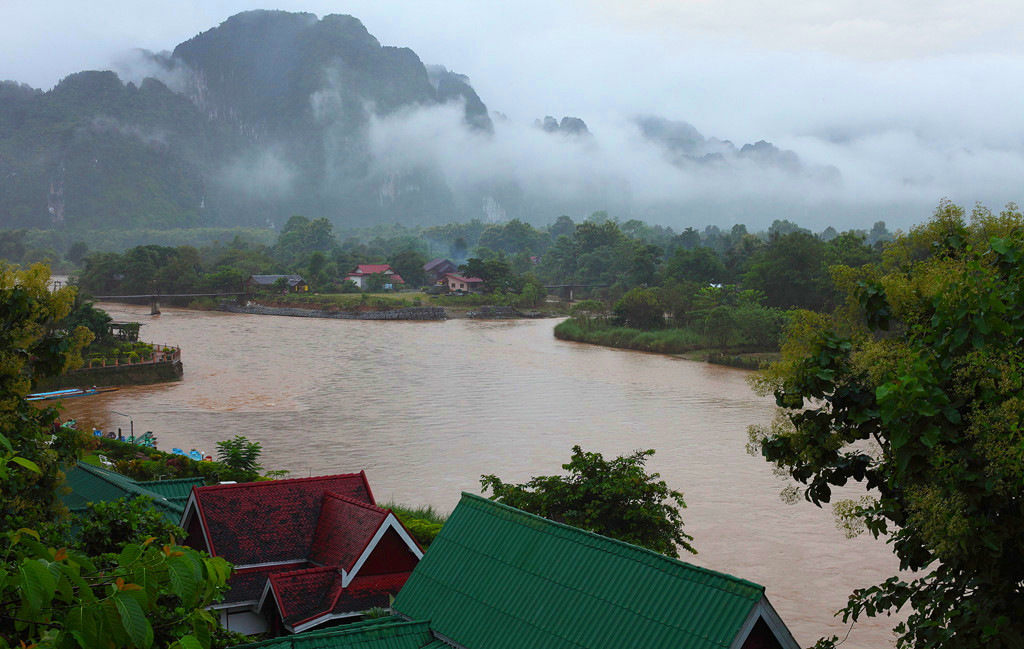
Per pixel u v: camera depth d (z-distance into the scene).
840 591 33.47
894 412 13.34
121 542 16.62
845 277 16.56
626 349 116.31
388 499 44.59
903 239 16.64
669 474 49.69
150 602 9.08
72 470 33.72
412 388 80.81
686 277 149.12
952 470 13.07
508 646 16.73
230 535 25.02
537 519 18.94
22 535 9.93
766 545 38.09
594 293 185.88
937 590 14.40
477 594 18.12
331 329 139.75
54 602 9.88
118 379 82.12
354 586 23.06
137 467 42.38
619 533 28.11
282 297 179.50
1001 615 12.91
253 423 64.81
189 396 76.69
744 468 50.97
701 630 15.05
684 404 72.88
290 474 49.50
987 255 15.02
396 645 17.38
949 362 14.14
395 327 145.62
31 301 20.64
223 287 183.88
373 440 58.84
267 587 23.11
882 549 37.75
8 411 19.08
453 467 51.50
